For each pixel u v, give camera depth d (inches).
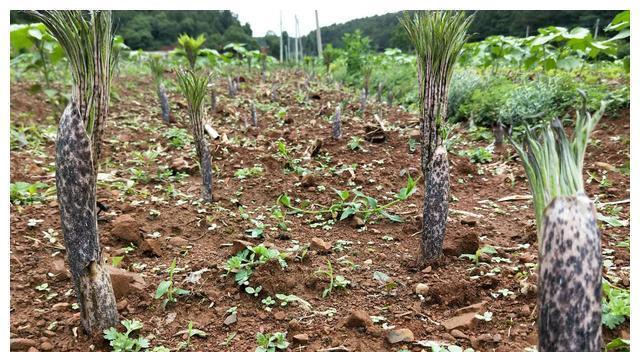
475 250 118.0
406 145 223.6
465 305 96.2
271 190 169.6
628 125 239.6
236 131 266.1
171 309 96.8
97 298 84.2
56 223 135.9
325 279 107.2
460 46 97.3
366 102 366.3
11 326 89.7
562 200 52.1
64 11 69.6
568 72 392.8
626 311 82.4
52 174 178.9
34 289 103.5
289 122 284.4
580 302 51.4
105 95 76.0
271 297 100.0
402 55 629.6
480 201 165.3
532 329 86.0
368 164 198.7
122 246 125.0
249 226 139.5
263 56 608.7
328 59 599.2
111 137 245.4
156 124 284.7
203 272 110.4
